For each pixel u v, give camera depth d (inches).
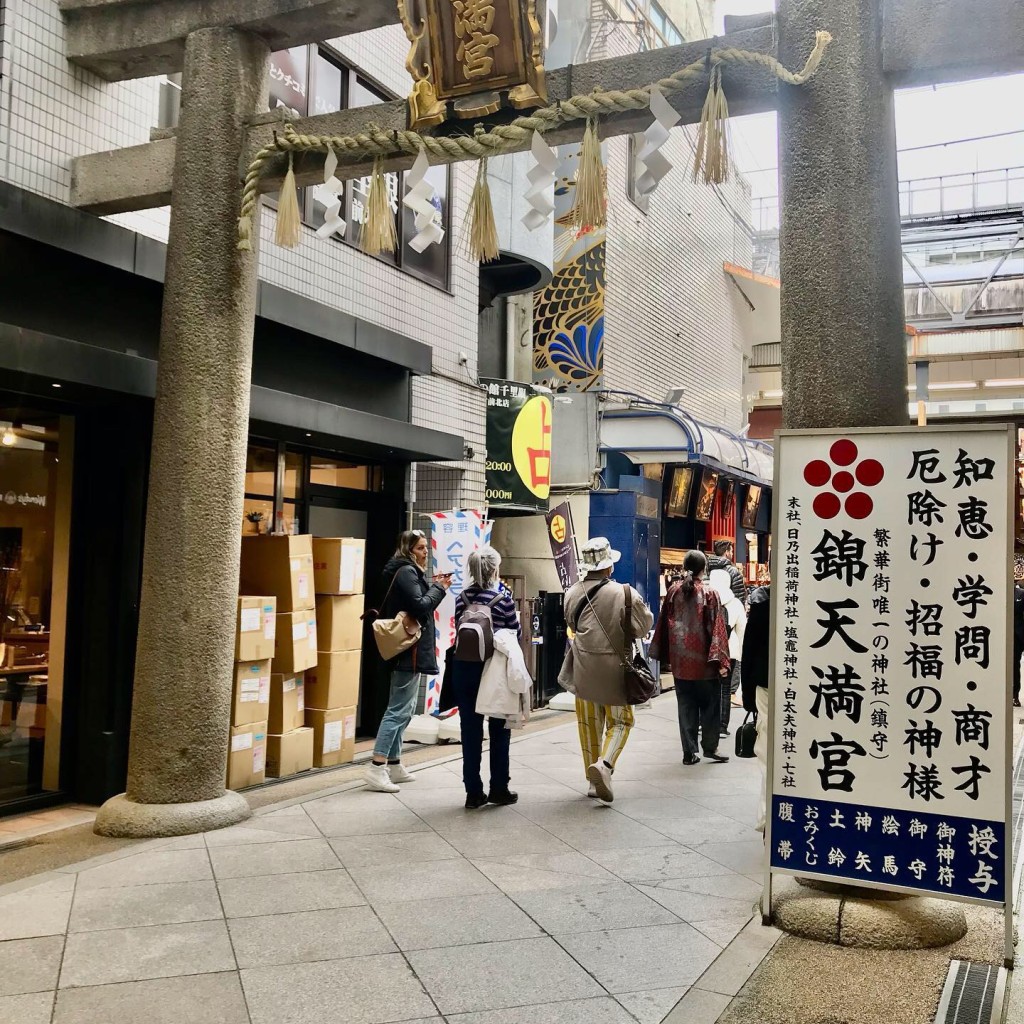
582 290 540.1
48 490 245.9
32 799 237.3
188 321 221.1
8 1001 127.1
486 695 232.1
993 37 164.2
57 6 229.1
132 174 228.4
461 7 198.5
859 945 148.3
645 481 526.3
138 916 158.9
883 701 149.3
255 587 277.0
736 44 186.2
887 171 172.2
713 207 733.9
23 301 214.5
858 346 165.5
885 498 151.9
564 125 201.5
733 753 320.8
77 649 248.7
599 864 191.6
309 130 224.8
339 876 181.0
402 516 349.1
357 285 322.3
